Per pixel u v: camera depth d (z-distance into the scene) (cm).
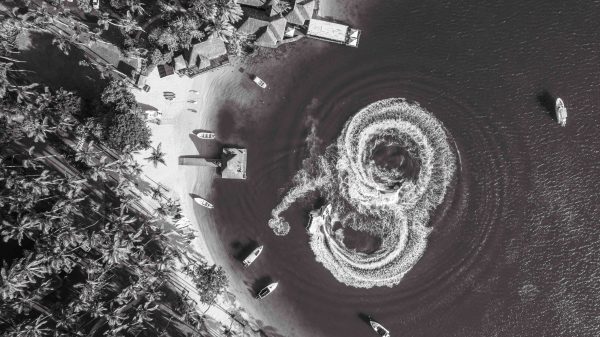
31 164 4391
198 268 4747
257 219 5094
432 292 5184
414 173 5247
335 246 5153
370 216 5197
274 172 5131
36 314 4612
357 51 5241
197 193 5041
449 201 5256
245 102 5112
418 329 5138
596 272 5281
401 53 5275
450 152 5275
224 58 4994
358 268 5147
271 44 4984
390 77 5253
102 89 4856
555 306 5262
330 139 5184
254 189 5106
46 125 4394
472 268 5225
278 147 5138
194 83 5047
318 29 5088
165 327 4875
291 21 4975
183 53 4834
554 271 5275
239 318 5009
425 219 5234
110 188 4866
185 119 5031
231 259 5044
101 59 4862
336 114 5194
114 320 4347
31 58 4841
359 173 5200
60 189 4384
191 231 4988
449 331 5159
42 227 4181
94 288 4334
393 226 5212
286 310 5069
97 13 4897
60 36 4866
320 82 5194
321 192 5162
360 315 5112
